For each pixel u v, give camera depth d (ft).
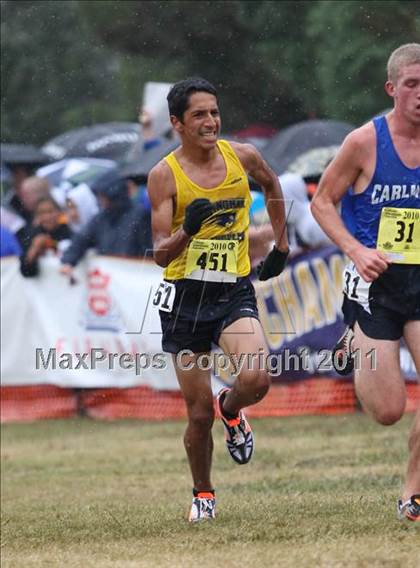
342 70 148.46
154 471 91.76
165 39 163.43
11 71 186.50
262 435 105.81
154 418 119.65
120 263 115.34
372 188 59.11
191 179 62.03
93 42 179.93
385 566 48.55
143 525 63.26
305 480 81.56
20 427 119.14
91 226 116.26
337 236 58.39
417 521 58.08
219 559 51.55
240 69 156.76
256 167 64.23
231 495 76.38
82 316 118.62
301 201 106.83
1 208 125.80
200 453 64.18
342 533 55.98
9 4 183.73
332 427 108.58
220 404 65.92
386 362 58.75
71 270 117.50
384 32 145.38
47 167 138.82
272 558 50.85
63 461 99.35
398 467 85.20
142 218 114.32
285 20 153.79
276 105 155.43
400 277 59.00
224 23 156.97
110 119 188.85
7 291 121.60
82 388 120.98
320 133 118.52
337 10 147.64
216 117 61.72
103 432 113.29
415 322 59.31
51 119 191.52
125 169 116.88
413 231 59.11
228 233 62.64
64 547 58.75
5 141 188.75
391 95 58.85
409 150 58.59
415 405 114.83
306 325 112.98
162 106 127.54
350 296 60.08
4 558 56.75
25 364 122.11
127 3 167.12
